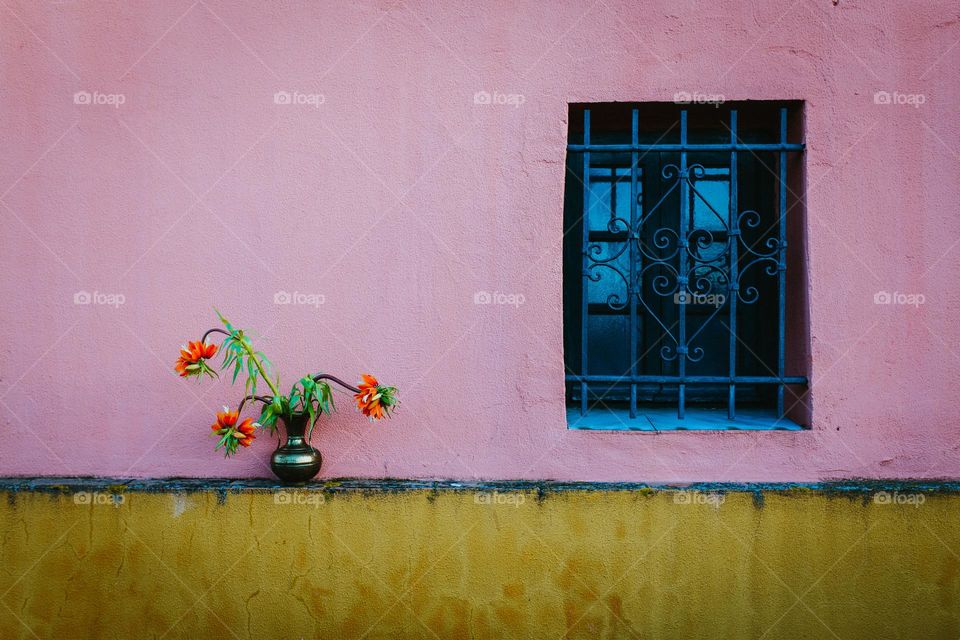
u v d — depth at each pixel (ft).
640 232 9.54
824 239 8.09
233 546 8.18
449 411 8.29
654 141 9.46
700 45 8.12
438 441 8.31
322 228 8.31
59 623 8.30
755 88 8.11
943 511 7.91
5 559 8.29
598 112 8.64
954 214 8.04
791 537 7.97
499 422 8.27
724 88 8.11
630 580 8.05
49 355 8.45
